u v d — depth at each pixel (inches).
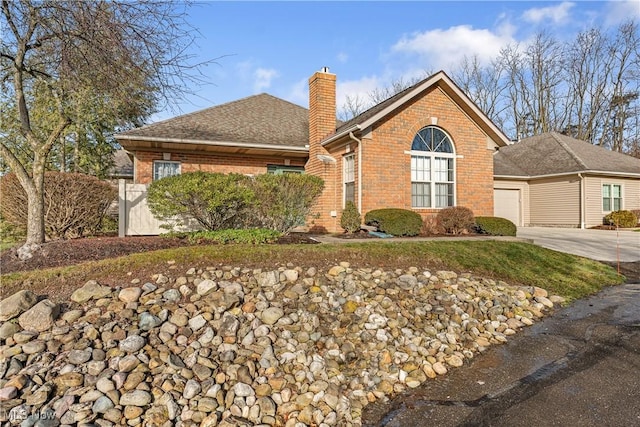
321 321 186.9
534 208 811.4
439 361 170.9
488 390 143.9
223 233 293.3
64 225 339.0
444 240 362.6
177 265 214.1
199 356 152.0
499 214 793.6
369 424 128.1
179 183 286.0
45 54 274.8
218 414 130.6
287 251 246.7
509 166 826.2
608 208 746.8
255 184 317.4
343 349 170.9
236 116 580.4
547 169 781.9
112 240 292.7
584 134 1283.2
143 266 209.3
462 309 218.1
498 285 259.6
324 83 506.3
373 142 442.6
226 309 180.5
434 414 130.0
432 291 231.5
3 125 489.4
